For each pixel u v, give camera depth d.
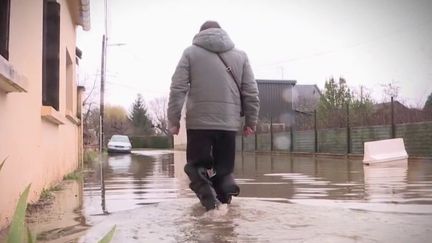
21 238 1.72
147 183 7.30
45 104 7.09
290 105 38.03
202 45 4.13
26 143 4.70
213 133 4.05
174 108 4.08
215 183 4.17
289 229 3.25
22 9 4.67
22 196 1.76
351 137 18.64
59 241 3.06
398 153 14.00
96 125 35.25
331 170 10.72
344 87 26.70
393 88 20.41
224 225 3.39
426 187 6.39
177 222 3.53
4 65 3.24
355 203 4.70
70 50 10.35
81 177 8.70
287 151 23.66
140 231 3.26
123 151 28.31
